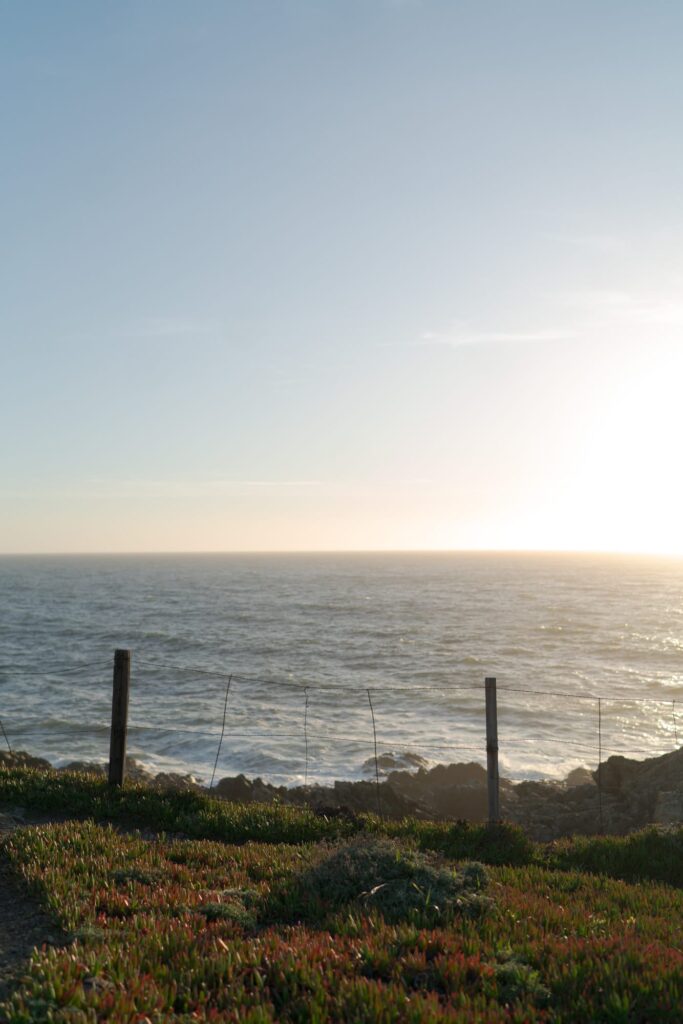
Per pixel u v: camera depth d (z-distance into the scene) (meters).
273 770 35.22
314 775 34.41
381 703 51.75
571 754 39.41
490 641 87.62
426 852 12.59
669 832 14.89
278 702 51.81
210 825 14.44
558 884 11.32
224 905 8.76
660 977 7.03
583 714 49.16
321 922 8.49
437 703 51.72
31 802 15.25
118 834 12.82
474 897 9.28
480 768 33.34
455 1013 6.13
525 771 36.03
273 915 8.92
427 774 33.03
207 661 71.44
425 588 198.75
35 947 6.96
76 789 15.80
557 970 7.26
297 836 14.15
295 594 171.50
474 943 7.70
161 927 7.90
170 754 38.28
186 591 182.88
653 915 10.05
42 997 6.07
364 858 10.17
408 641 86.69
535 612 127.12
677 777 22.97
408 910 8.68
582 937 8.46
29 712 48.41
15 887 9.46
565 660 73.94
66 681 60.34
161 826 14.45
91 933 7.61
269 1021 5.97
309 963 7.09
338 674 64.44
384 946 7.64
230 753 38.19
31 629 97.25
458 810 27.45
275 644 83.19
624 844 14.38
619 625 107.25
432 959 7.49
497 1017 6.16
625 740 43.03
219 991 6.54
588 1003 6.51
